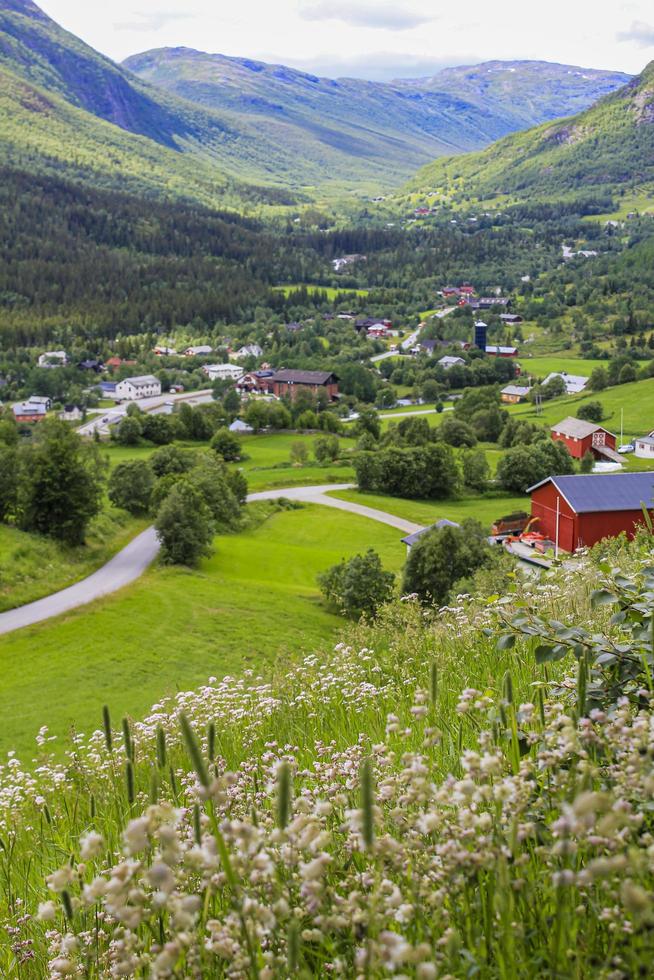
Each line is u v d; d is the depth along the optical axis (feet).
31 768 57.11
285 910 8.13
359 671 27.12
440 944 8.57
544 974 8.04
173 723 21.68
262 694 23.89
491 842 8.71
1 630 143.74
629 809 8.29
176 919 7.79
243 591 174.81
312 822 8.68
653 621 12.34
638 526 32.96
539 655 13.88
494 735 12.01
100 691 113.19
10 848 16.31
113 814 16.94
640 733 9.93
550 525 177.68
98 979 9.84
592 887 9.14
